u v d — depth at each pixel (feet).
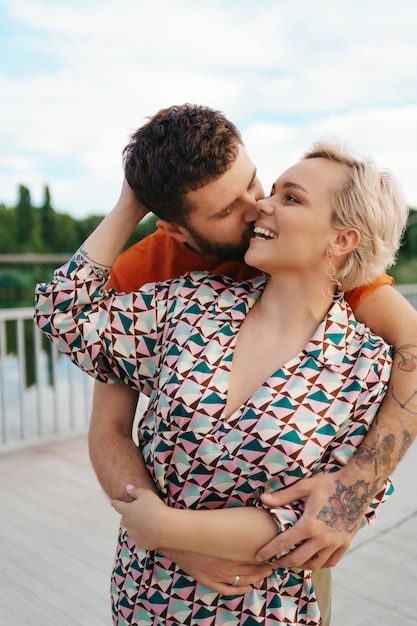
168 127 3.83
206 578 3.42
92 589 7.71
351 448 3.45
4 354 12.96
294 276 3.69
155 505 3.40
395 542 8.57
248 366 3.65
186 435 3.49
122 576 3.89
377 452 3.44
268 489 3.39
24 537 9.09
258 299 3.99
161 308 3.97
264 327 3.77
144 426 4.00
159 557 3.66
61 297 3.96
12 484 11.18
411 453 12.06
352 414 3.47
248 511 3.34
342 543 3.36
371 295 4.04
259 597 3.50
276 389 3.43
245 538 3.30
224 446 3.41
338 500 3.33
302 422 3.35
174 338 3.78
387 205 3.58
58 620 7.10
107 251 4.10
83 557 8.49
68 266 4.06
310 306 3.72
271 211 3.67
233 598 3.50
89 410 14.40
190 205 3.88
